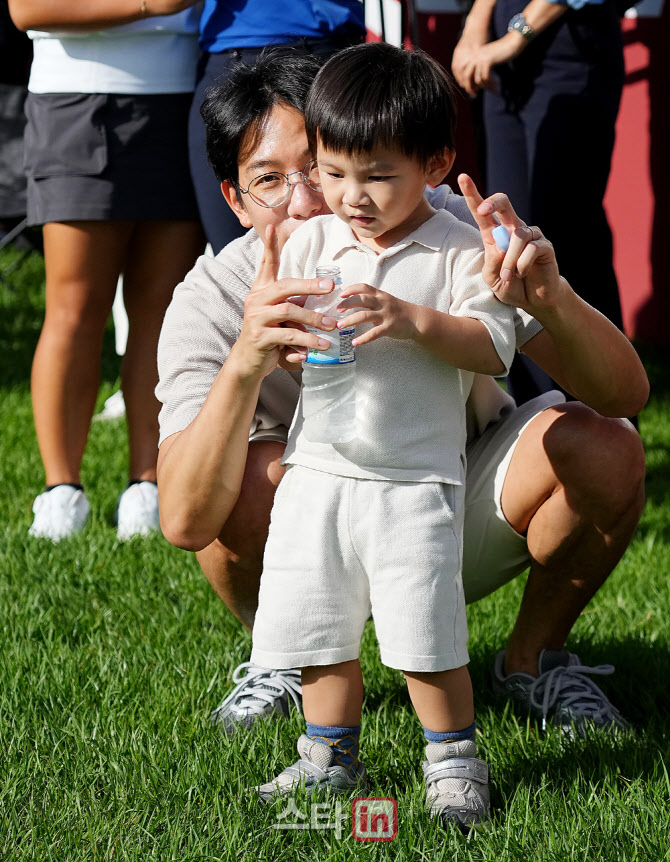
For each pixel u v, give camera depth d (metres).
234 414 4.09
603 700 5.06
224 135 4.67
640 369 4.39
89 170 7.49
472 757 4.21
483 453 4.89
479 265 4.14
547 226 8.14
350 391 4.04
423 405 4.12
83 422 8.12
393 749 4.70
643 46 14.51
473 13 8.35
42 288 18.80
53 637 6.03
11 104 15.15
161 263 7.89
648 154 14.68
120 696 5.17
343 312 3.92
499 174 8.29
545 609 5.09
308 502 4.18
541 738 4.90
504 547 4.96
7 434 10.68
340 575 4.16
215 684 5.35
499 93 8.11
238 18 6.55
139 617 6.23
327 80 4.01
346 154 3.93
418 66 4.00
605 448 4.54
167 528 4.46
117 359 14.48
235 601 5.14
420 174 4.02
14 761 4.59
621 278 15.56
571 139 7.96
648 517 8.23
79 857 3.89
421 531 4.06
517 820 4.07
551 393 5.03
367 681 5.41
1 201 15.31
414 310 3.89
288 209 4.58
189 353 4.71
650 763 4.55
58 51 7.48
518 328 4.41
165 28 7.46
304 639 4.14
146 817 4.16
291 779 4.27
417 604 4.04
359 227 4.07
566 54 7.86
